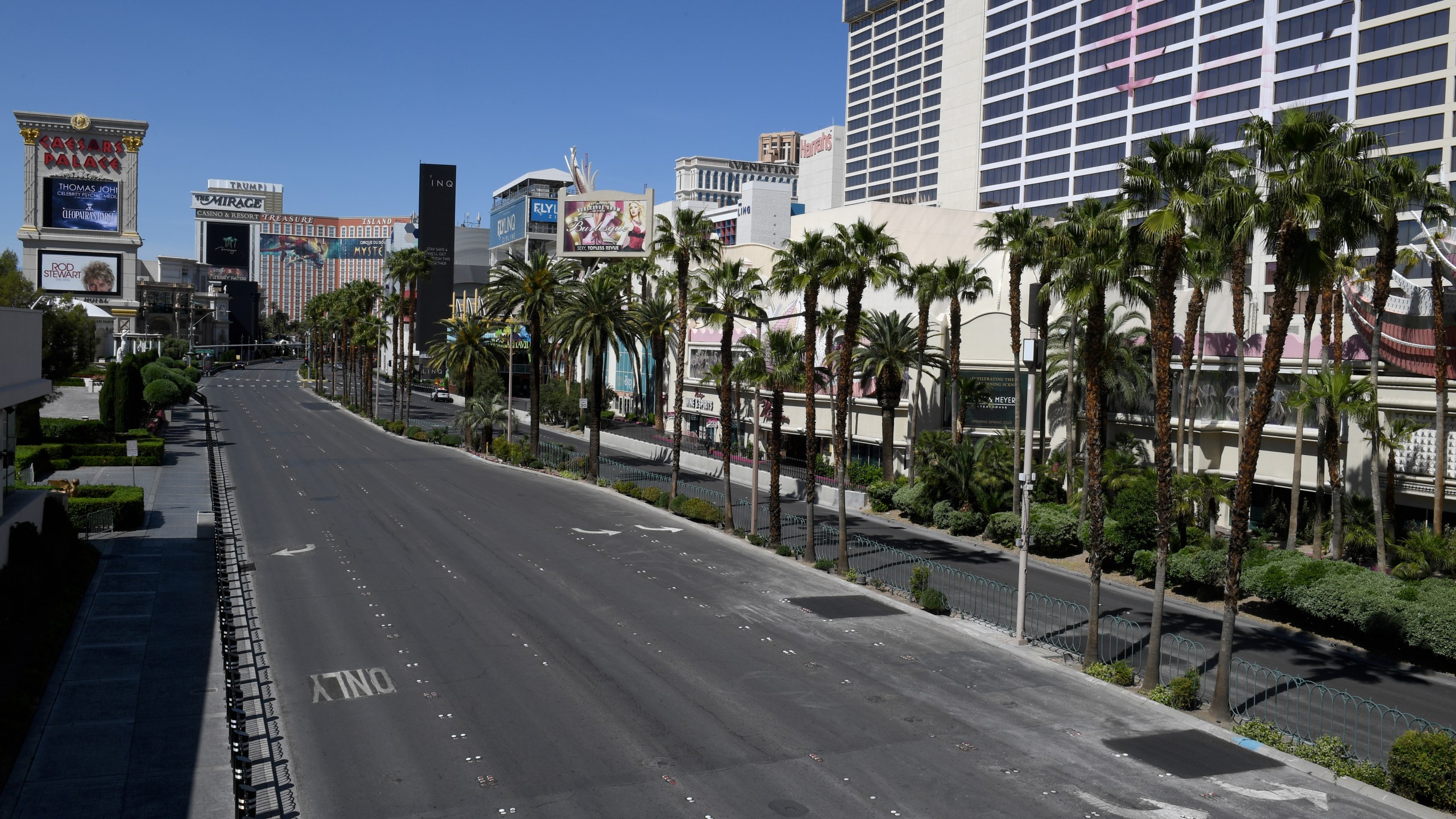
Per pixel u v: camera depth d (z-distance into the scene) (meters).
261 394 136.25
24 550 29.36
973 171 133.00
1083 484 44.41
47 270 134.62
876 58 176.38
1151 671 24.81
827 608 32.19
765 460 73.19
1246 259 41.84
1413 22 80.06
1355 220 22.14
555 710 22.38
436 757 19.70
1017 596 30.75
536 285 67.06
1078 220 29.05
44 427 63.69
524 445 73.00
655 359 100.31
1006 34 127.50
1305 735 22.34
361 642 27.11
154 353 108.81
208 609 29.67
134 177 138.25
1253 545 35.38
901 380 56.75
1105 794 18.67
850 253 38.06
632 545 41.28
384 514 47.09
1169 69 103.62
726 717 22.20
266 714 21.81
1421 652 28.39
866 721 22.16
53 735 20.12
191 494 51.16
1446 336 37.59
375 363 128.88
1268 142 22.67
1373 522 37.84
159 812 16.98
